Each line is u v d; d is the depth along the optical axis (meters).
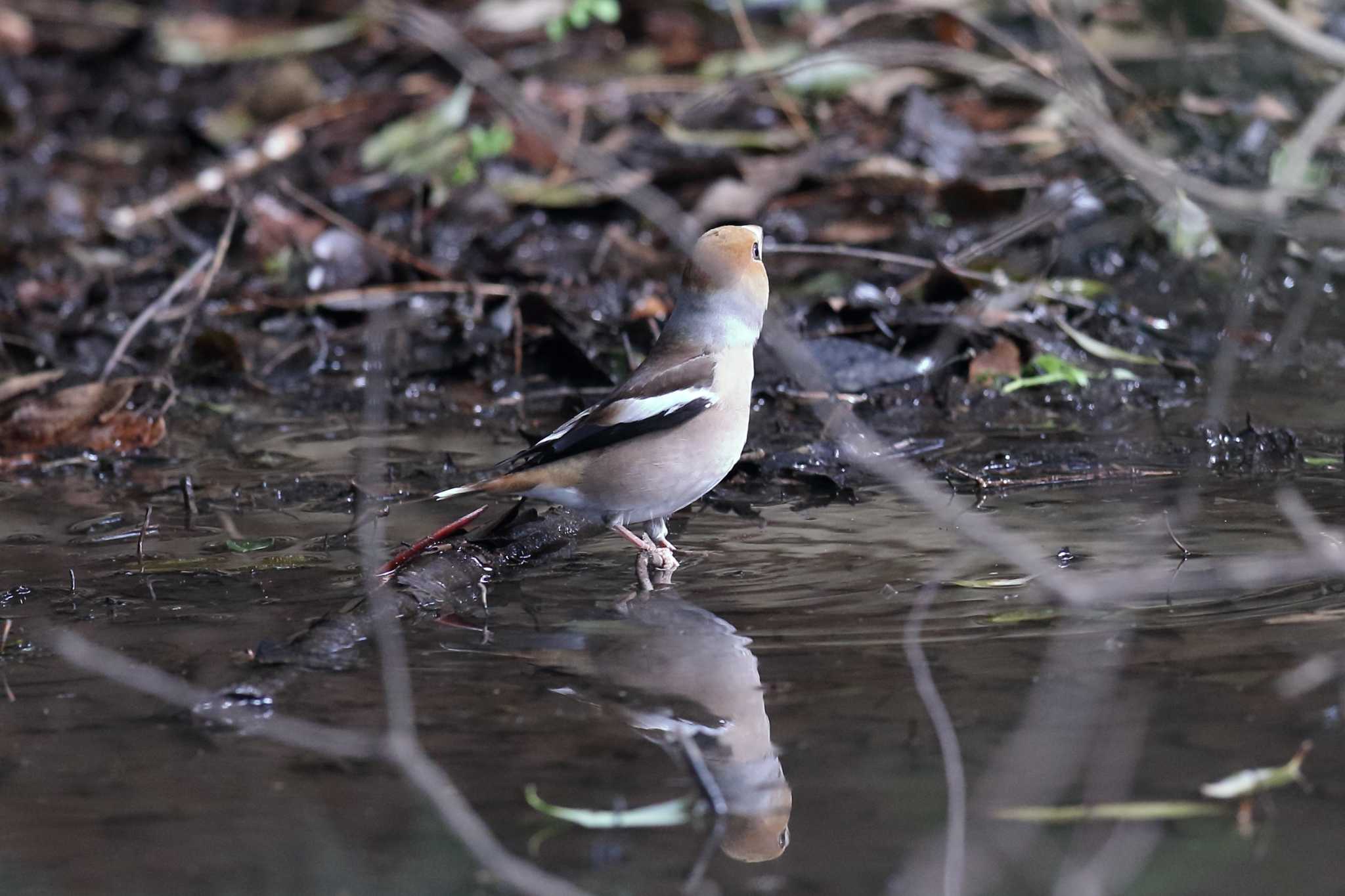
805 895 5.71
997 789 6.37
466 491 9.12
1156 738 6.73
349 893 5.80
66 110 21.25
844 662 7.59
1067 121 16.95
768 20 21.78
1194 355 13.30
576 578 9.06
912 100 17.77
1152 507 9.80
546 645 7.96
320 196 17.67
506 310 14.40
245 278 16.06
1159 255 15.40
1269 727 6.79
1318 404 11.96
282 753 6.91
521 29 21.12
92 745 7.03
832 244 15.92
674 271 15.62
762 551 9.38
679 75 20.39
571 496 9.17
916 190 16.62
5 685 7.70
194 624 8.40
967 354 12.91
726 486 10.84
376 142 18.39
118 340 14.49
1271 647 7.58
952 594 8.48
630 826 6.23
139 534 10.00
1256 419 11.66
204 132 19.91
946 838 6.05
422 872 5.94
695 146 18.03
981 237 15.73
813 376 12.68
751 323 9.39
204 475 11.30
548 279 15.55
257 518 10.27
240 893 5.77
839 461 11.11
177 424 12.70
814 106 18.95
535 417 12.59
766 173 16.92
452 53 13.73
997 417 12.15
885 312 13.72
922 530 9.63
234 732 7.14
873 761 6.62
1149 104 17.02
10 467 11.64
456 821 6.21
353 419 12.72
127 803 6.50
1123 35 18.77
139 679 7.67
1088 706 7.03
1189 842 5.98
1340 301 14.45
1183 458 10.86
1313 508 9.64
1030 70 17.81
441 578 8.83
